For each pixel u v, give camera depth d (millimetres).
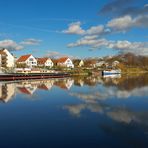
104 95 36031
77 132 15672
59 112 22609
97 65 191625
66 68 143375
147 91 41188
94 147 12953
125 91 41719
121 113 21641
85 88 49344
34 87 52094
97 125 17359
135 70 187125
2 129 16656
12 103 29031
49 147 13000
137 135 14875
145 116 20172
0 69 93812
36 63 155500
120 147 12914
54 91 43844
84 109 24031
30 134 15375
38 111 23375
